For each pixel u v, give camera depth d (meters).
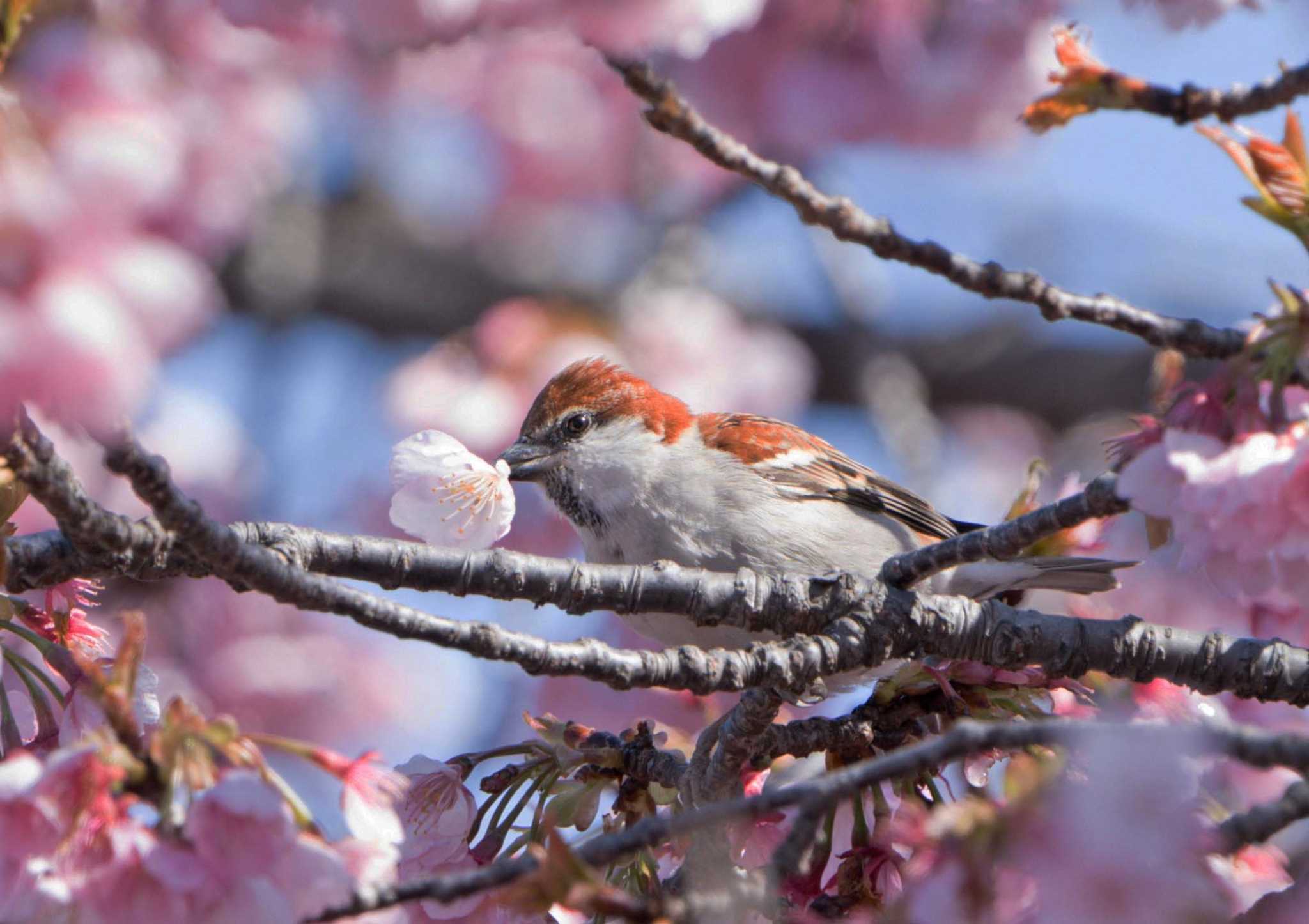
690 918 4.89
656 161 14.21
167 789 4.72
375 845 5.02
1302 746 4.48
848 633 6.86
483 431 11.99
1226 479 5.47
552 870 4.78
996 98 8.34
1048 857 4.52
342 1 7.72
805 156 9.38
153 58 6.36
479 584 6.89
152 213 4.50
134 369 4.27
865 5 8.34
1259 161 6.12
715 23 7.64
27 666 5.82
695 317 13.56
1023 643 6.96
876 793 6.60
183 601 12.66
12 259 4.20
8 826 4.61
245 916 4.64
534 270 16.91
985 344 17.75
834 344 15.94
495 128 13.93
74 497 5.77
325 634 13.04
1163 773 4.48
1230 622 8.99
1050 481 16.50
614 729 11.90
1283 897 5.32
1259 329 5.80
